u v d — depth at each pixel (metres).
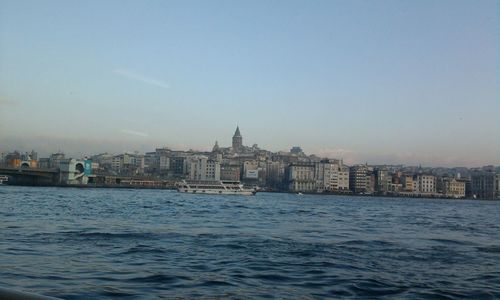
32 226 40.78
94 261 22.94
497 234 49.19
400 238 40.28
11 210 63.25
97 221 49.50
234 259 25.05
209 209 85.19
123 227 42.97
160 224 47.97
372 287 18.94
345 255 27.94
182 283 18.38
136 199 126.56
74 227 41.28
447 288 19.22
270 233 40.88
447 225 62.09
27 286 16.67
